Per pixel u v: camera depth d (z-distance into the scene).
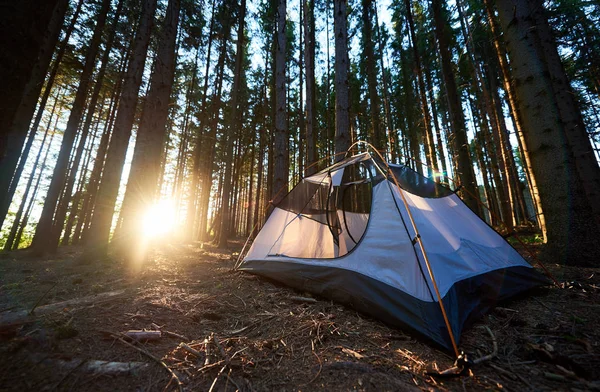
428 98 12.70
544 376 1.47
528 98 4.01
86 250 5.23
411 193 3.07
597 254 3.47
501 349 1.78
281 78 7.23
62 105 11.85
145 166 5.34
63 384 1.34
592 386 1.34
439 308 1.99
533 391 1.34
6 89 1.34
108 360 1.62
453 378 1.49
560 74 5.21
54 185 7.25
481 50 12.31
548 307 2.46
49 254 7.43
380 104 16.23
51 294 3.00
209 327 2.24
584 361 1.57
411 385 1.43
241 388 1.41
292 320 2.38
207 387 1.42
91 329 2.03
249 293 3.22
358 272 2.69
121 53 10.04
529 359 1.65
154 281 3.75
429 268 2.11
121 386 1.37
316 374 1.55
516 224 10.34
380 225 2.75
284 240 4.27
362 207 5.79
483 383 1.43
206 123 15.98
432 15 10.52
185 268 4.90
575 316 2.20
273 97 15.24
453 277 2.33
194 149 17.38
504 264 2.91
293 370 1.60
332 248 4.16
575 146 4.85
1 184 1.64
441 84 13.33
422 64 12.17
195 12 9.41
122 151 5.50
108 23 8.94
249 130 17.88
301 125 13.45
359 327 2.24
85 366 1.51
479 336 1.97
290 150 19.27
